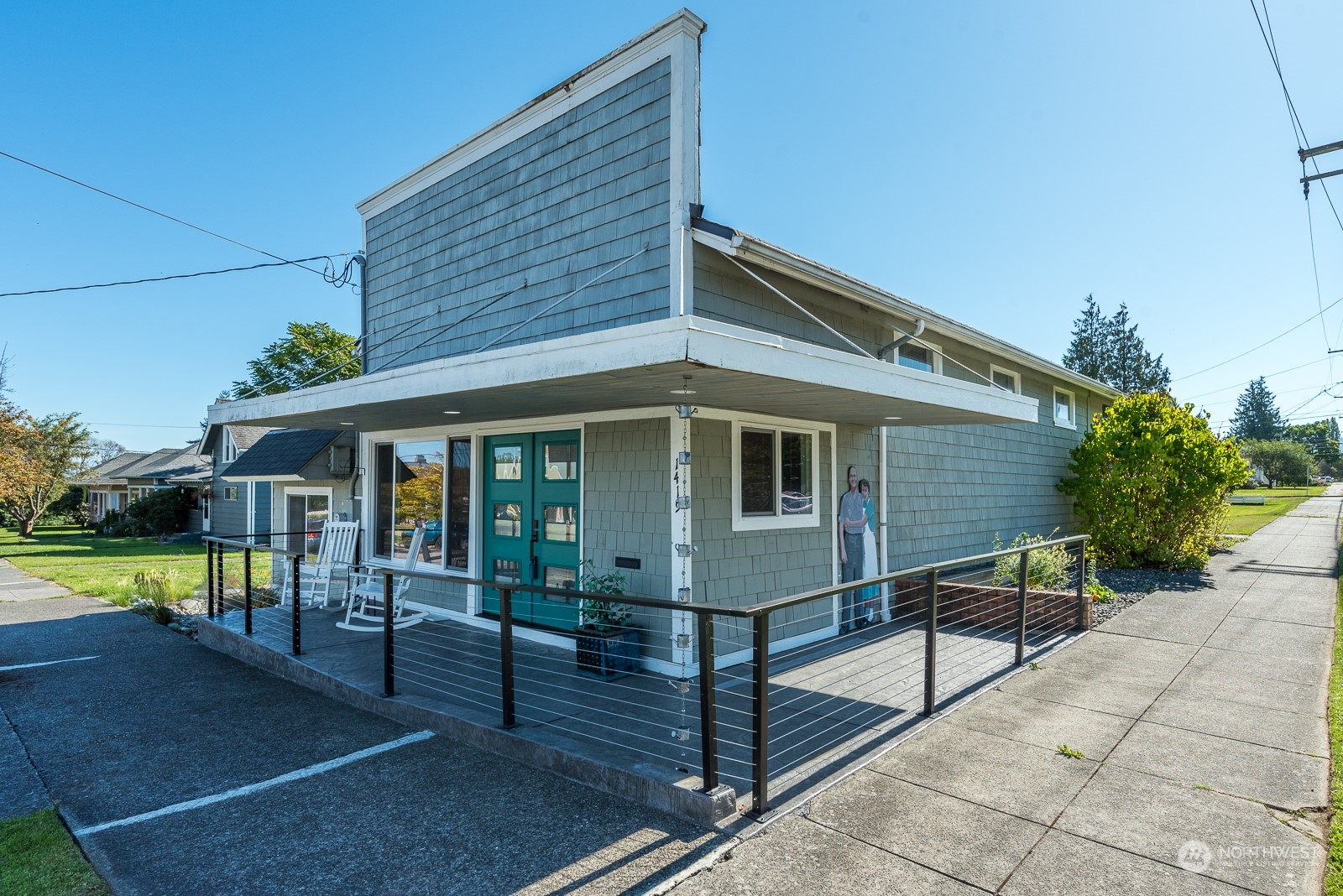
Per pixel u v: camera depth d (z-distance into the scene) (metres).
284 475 11.51
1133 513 11.88
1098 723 4.79
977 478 11.33
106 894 2.92
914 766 4.09
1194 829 3.34
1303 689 5.50
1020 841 3.24
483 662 6.45
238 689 6.11
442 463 8.74
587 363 4.15
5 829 3.52
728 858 3.11
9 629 8.95
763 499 6.94
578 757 4.05
